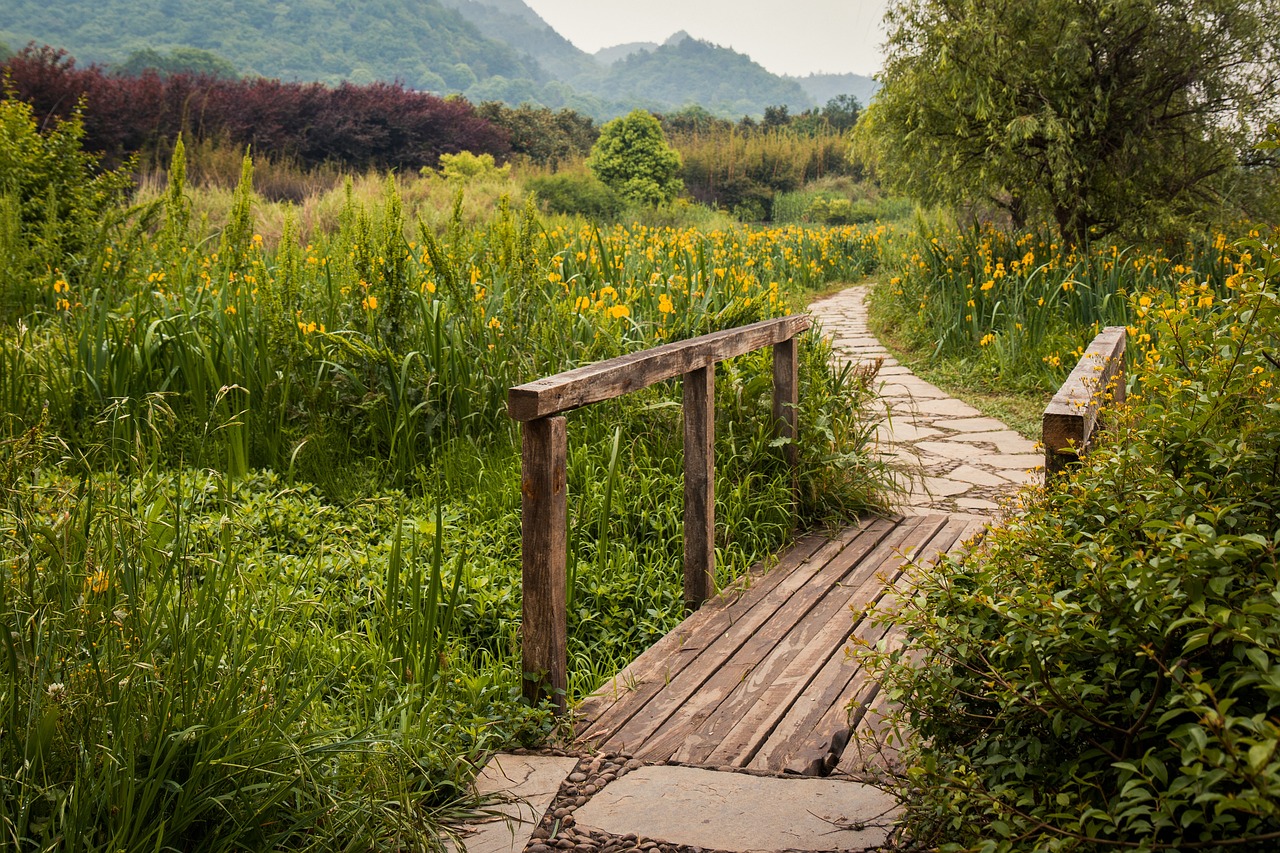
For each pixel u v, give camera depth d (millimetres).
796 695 3545
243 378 5965
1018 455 7316
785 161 48812
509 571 4504
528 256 6984
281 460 5684
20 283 8281
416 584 3408
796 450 5559
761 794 2869
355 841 2473
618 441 4773
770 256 19281
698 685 3660
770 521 5391
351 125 35812
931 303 12148
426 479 5551
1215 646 1937
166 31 186750
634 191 35125
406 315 6312
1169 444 2412
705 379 4426
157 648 2555
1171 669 1759
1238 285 2367
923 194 13867
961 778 2074
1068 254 11992
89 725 2275
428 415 5863
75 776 2184
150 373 6051
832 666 3779
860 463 5996
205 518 4570
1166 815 1675
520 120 52250
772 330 5180
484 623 4059
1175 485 2203
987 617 2248
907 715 2758
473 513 5176
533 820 2771
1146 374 2719
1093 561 2039
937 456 7336
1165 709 1933
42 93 27172
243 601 3107
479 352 6172
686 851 2582
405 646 3447
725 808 2793
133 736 2221
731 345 4688
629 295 6801
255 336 6094
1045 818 1975
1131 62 11883
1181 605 1888
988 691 2268
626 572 4586
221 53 185750
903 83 12977
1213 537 1864
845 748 3176
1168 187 12297
